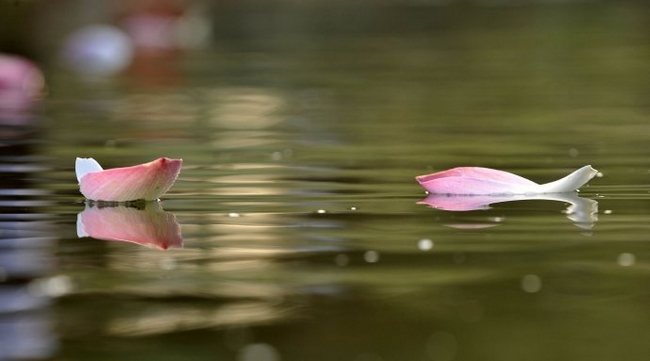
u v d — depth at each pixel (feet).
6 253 13.44
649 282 11.57
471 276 11.94
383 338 9.67
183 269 12.50
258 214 16.24
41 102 38.70
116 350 9.38
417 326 10.04
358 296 11.14
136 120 32.94
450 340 9.58
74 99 39.96
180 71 52.54
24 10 75.20
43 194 18.30
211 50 65.72
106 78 49.08
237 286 11.62
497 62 55.31
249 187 19.19
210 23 85.71
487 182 17.89
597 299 10.87
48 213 16.39
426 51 62.49
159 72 52.13
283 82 46.42
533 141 26.55
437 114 33.91
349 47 66.18
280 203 17.29
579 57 57.67
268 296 11.18
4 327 10.12
